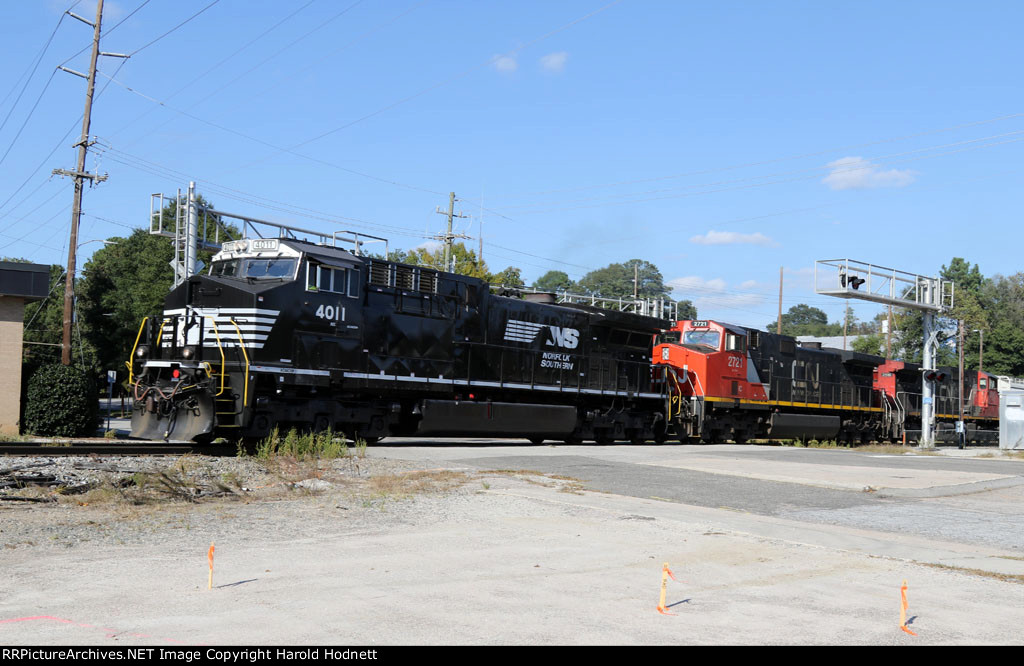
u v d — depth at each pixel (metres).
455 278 23.61
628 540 9.85
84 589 6.81
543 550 9.08
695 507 12.86
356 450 18.72
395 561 8.27
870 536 10.89
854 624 6.43
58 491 12.24
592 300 41.19
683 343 32.75
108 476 13.41
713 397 31.45
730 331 32.38
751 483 16.22
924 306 36.28
